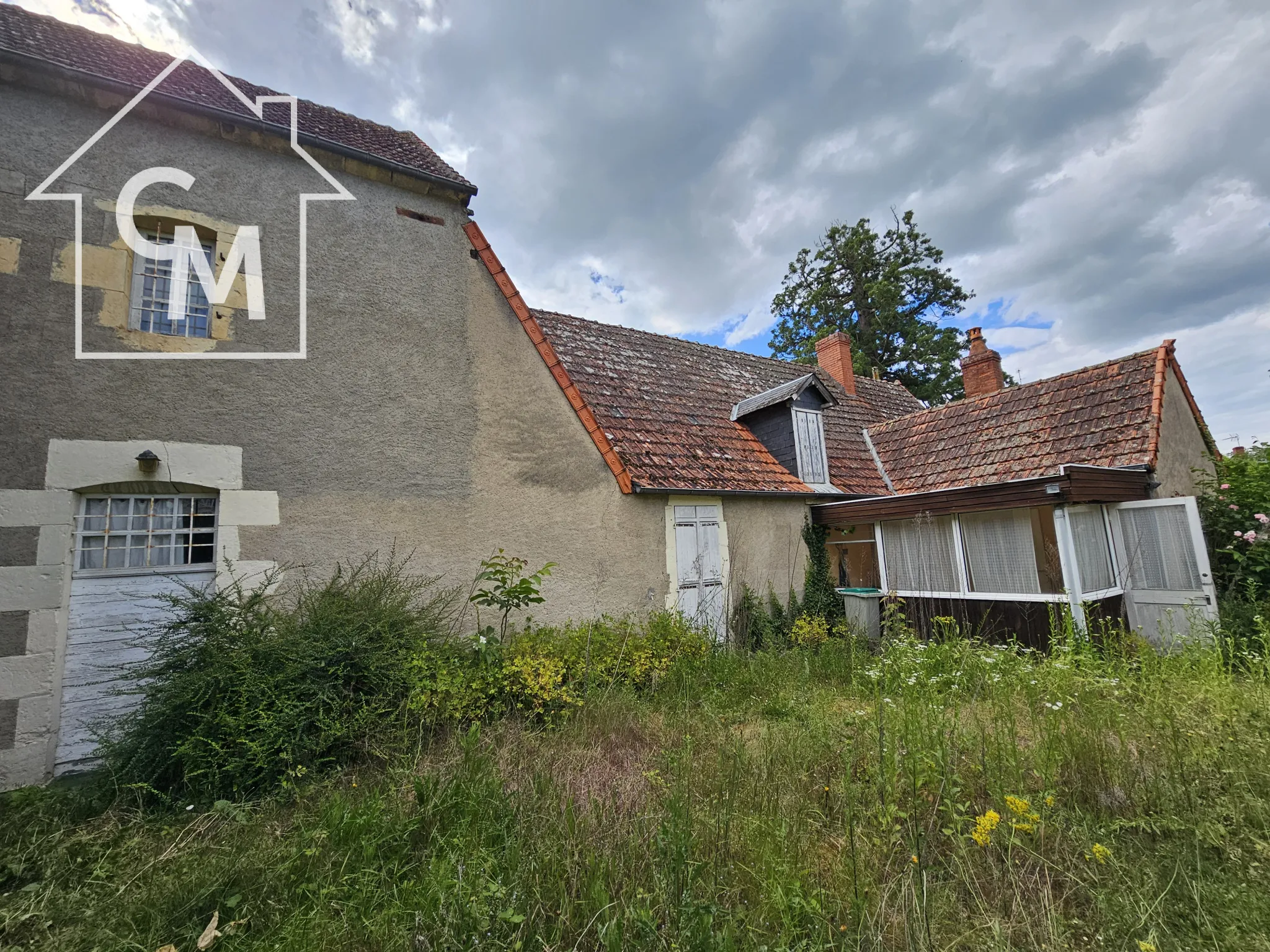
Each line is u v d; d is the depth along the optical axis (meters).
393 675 4.71
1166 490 8.42
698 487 8.35
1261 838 2.96
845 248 27.83
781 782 3.81
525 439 7.25
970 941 2.50
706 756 4.28
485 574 6.54
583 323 11.83
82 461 4.91
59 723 4.70
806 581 9.50
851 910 2.65
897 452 11.91
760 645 8.33
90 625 4.93
